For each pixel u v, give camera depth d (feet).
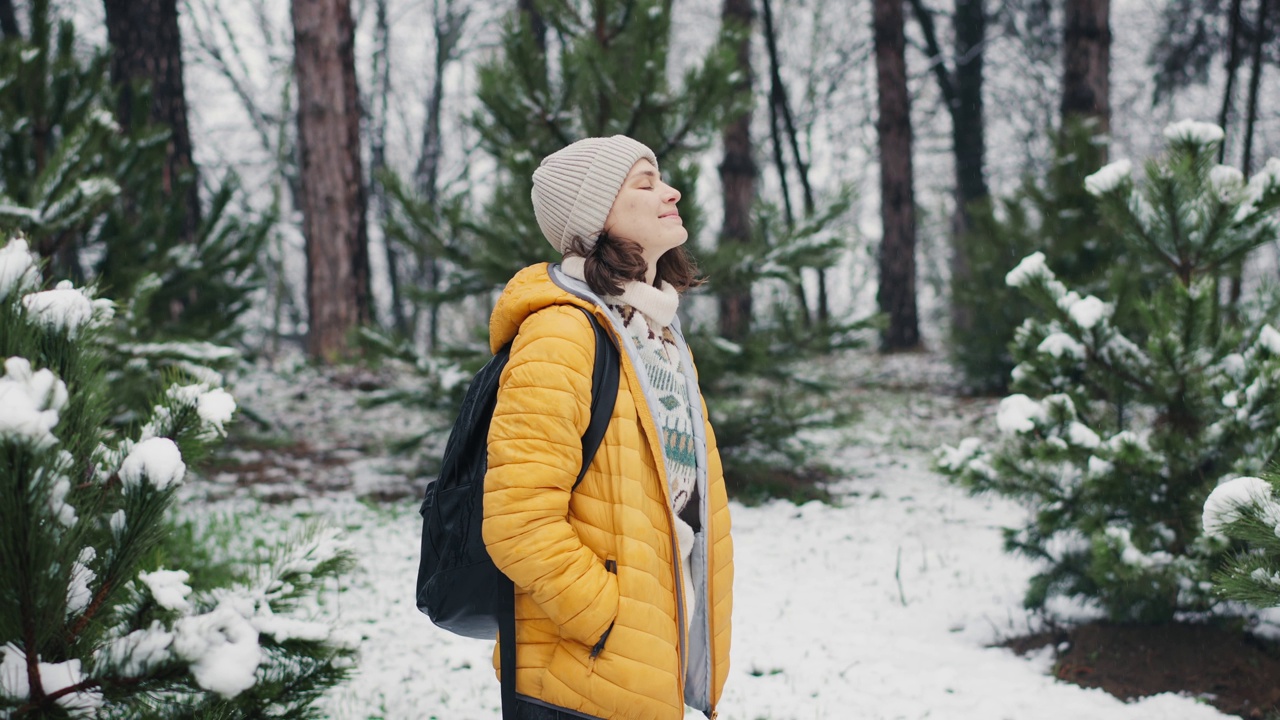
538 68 19.47
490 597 5.32
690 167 18.37
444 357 22.18
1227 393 10.36
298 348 73.87
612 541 5.28
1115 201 11.34
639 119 19.38
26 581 4.28
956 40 62.85
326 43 35.27
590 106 19.61
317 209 35.81
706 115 19.42
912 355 49.26
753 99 20.34
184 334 22.41
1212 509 6.65
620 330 5.48
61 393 4.22
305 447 26.43
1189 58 45.68
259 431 27.55
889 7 51.78
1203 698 9.80
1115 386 11.32
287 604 6.09
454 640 12.43
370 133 73.67
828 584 15.06
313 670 5.89
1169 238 11.24
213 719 5.54
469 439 5.53
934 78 66.39
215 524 16.92
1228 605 10.54
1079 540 11.53
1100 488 10.64
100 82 19.67
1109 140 28.50
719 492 6.13
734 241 21.07
